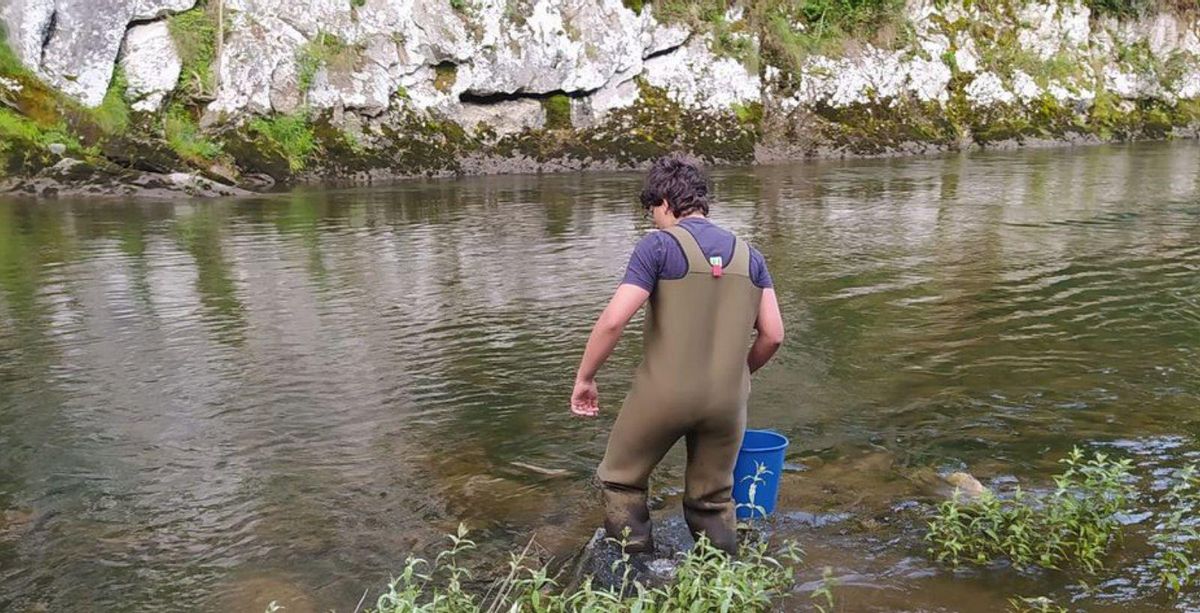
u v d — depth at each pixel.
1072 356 5.98
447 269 8.89
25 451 4.55
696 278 3.12
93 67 15.06
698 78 20.20
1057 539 3.40
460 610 2.93
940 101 23.78
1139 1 28.08
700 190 3.26
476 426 4.89
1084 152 22.33
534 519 3.81
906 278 8.45
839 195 14.55
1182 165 18.97
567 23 18.64
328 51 16.83
